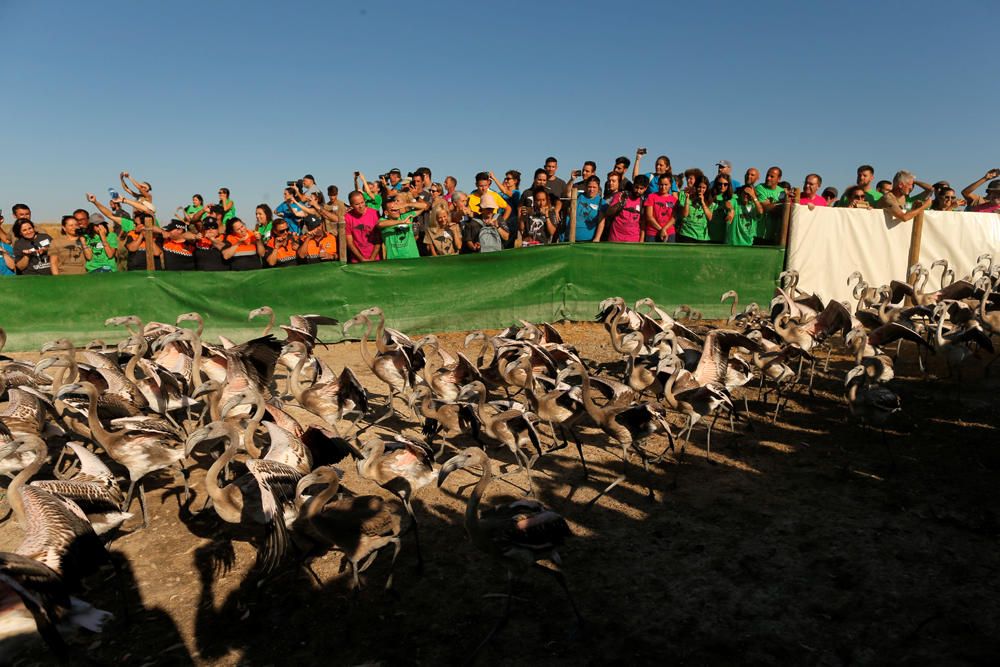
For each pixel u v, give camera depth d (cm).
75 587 567
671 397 936
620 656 569
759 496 848
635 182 1770
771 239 1902
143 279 1573
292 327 1266
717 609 626
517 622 616
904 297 1794
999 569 678
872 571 678
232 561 725
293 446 755
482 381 1041
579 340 1673
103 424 825
